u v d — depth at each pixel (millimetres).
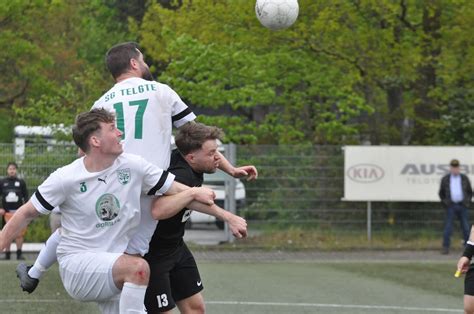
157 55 103188
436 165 66125
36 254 61875
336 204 68125
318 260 59594
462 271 25969
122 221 18766
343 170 68000
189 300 23156
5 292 40219
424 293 42000
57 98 73062
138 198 18891
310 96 77875
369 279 47906
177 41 76062
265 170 67875
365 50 72625
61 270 19062
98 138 18203
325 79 75312
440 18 71750
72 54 112812
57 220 49562
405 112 75750
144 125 20344
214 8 75500
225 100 74875
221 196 66562
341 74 75625
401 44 71062
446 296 41000
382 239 67688
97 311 34969
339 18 71750
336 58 74625
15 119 100312
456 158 65938
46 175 65875
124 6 134625
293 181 68000
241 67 75000
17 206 59344
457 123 74438
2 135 102312
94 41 130875
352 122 86312
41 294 39656
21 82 102812
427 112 75500
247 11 73562
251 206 67625
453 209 63281
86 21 129375
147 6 121875
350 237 67750
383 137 76375
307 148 68250
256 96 74438
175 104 21219
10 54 97625
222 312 35500
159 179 19062
